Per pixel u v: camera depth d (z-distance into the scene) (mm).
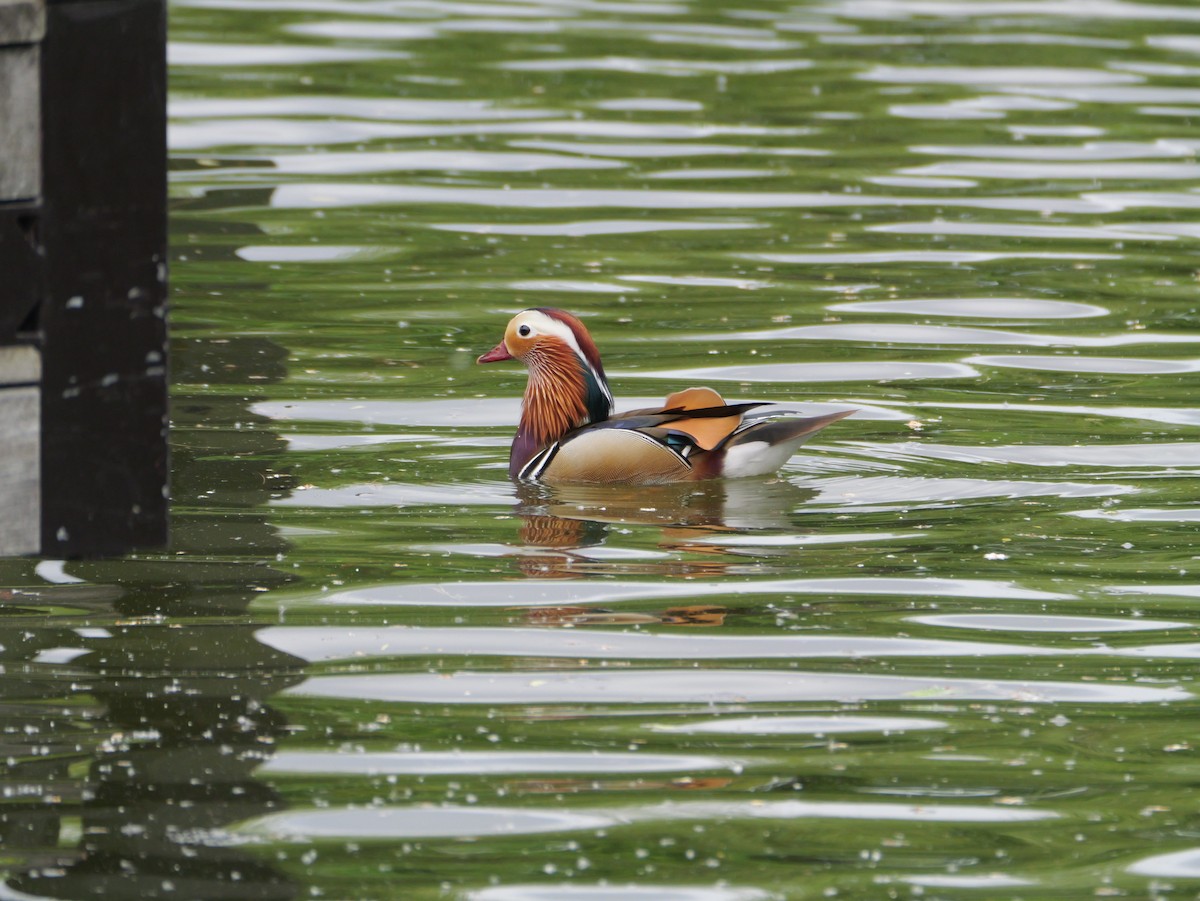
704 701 10414
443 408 16531
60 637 11109
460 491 14188
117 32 8656
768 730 10055
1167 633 11508
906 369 17922
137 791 9172
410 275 21453
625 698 10438
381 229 23578
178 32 37219
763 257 22516
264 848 8656
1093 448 15422
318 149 28062
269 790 9227
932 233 23703
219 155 27516
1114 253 22812
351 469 14672
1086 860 8703
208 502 13742
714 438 14312
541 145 28531
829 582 12305
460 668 10805
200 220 23812
